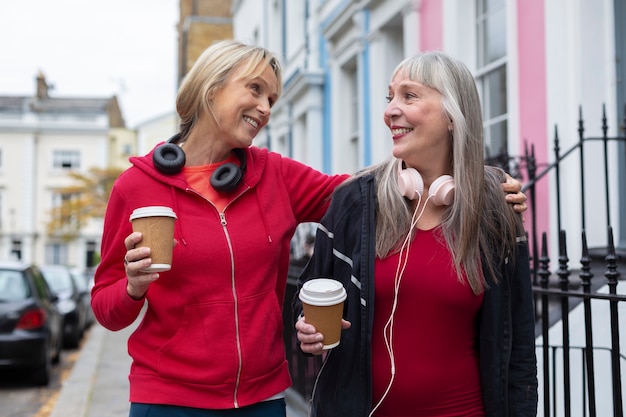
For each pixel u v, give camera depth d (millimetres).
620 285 3111
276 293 2055
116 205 1873
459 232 1771
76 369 7516
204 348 1790
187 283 1804
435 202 1808
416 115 1813
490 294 1771
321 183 2164
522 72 4531
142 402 1803
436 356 1766
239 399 1815
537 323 3404
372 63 7418
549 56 4172
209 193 1917
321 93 9922
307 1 10586
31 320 6660
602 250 3781
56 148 38094
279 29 12977
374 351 1795
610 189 3920
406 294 1766
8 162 37344
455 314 1772
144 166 1888
